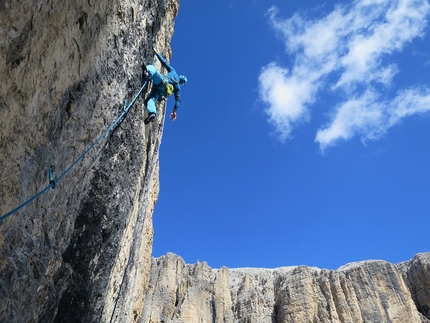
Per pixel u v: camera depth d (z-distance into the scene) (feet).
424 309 211.41
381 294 203.72
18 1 15.44
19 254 19.49
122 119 30.55
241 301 225.35
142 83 35.06
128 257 42.91
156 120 46.39
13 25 15.56
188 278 235.20
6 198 17.37
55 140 21.11
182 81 40.45
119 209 33.01
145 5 35.73
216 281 232.32
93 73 24.21
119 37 28.30
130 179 35.09
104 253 31.89
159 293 208.44
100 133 26.96
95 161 27.09
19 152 17.84
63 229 24.56
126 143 32.37
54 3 18.06
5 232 17.81
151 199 80.53
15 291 19.65
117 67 28.25
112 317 39.73
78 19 21.12
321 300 202.80
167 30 50.75
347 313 193.88
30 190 19.19
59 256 24.48
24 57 16.74
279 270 271.90
